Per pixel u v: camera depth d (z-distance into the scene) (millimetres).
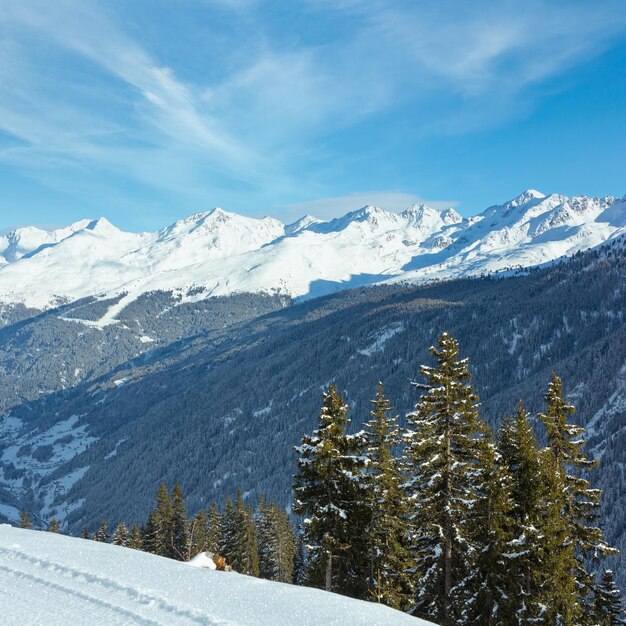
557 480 24406
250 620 8133
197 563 13469
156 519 66000
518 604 23062
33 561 10516
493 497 23281
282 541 68938
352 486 24266
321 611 8609
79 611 8227
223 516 66125
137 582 9492
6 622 7754
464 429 24047
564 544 23859
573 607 22875
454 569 24688
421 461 24547
